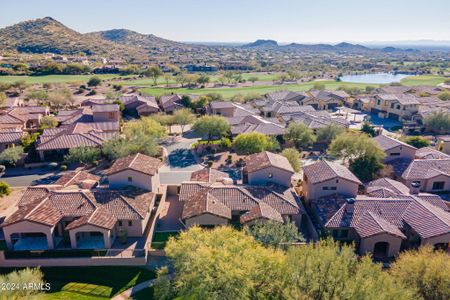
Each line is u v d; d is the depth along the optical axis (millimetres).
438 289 27984
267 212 44094
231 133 84000
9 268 38312
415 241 42094
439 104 115312
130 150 66312
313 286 25938
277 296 26797
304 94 133375
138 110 108688
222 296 26453
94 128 82938
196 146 79250
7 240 40125
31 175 63719
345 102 137250
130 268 38500
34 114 96500
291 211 46125
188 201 47438
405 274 29172
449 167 60594
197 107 117875
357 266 27734
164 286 30688
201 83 185500
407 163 64312
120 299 33875
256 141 67750
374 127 95000
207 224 43469
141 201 46406
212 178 54688
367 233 40500
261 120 92750
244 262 27453
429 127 97750
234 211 46344
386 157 66938
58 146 69188
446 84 176875
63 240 42375
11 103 111188
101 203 44438
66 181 51312
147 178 49531
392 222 42594
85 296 34156
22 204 45000
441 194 58469
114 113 91312
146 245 40281
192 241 31516
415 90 144500
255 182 52219
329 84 192250
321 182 49031
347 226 42594
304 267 26906
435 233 38969
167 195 56375
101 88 168750
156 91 160375
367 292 24094
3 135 73875
